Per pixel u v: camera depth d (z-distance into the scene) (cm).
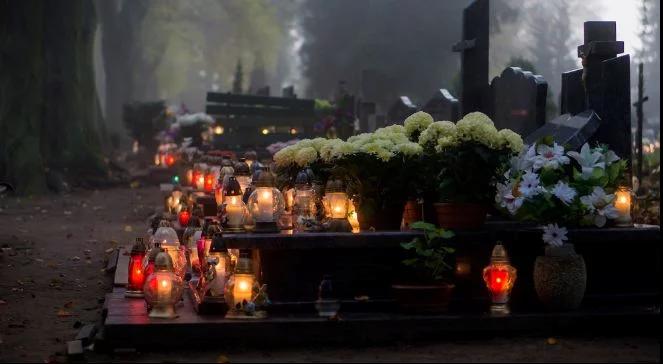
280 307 985
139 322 927
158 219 1662
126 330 915
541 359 870
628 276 1071
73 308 1212
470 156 1039
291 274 995
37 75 3416
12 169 3259
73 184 3569
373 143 1080
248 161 1579
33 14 3422
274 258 993
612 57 1275
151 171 3856
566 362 857
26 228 2222
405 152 1081
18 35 3384
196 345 923
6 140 3284
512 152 1058
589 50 1271
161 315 948
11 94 3338
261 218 1007
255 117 2970
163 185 2209
